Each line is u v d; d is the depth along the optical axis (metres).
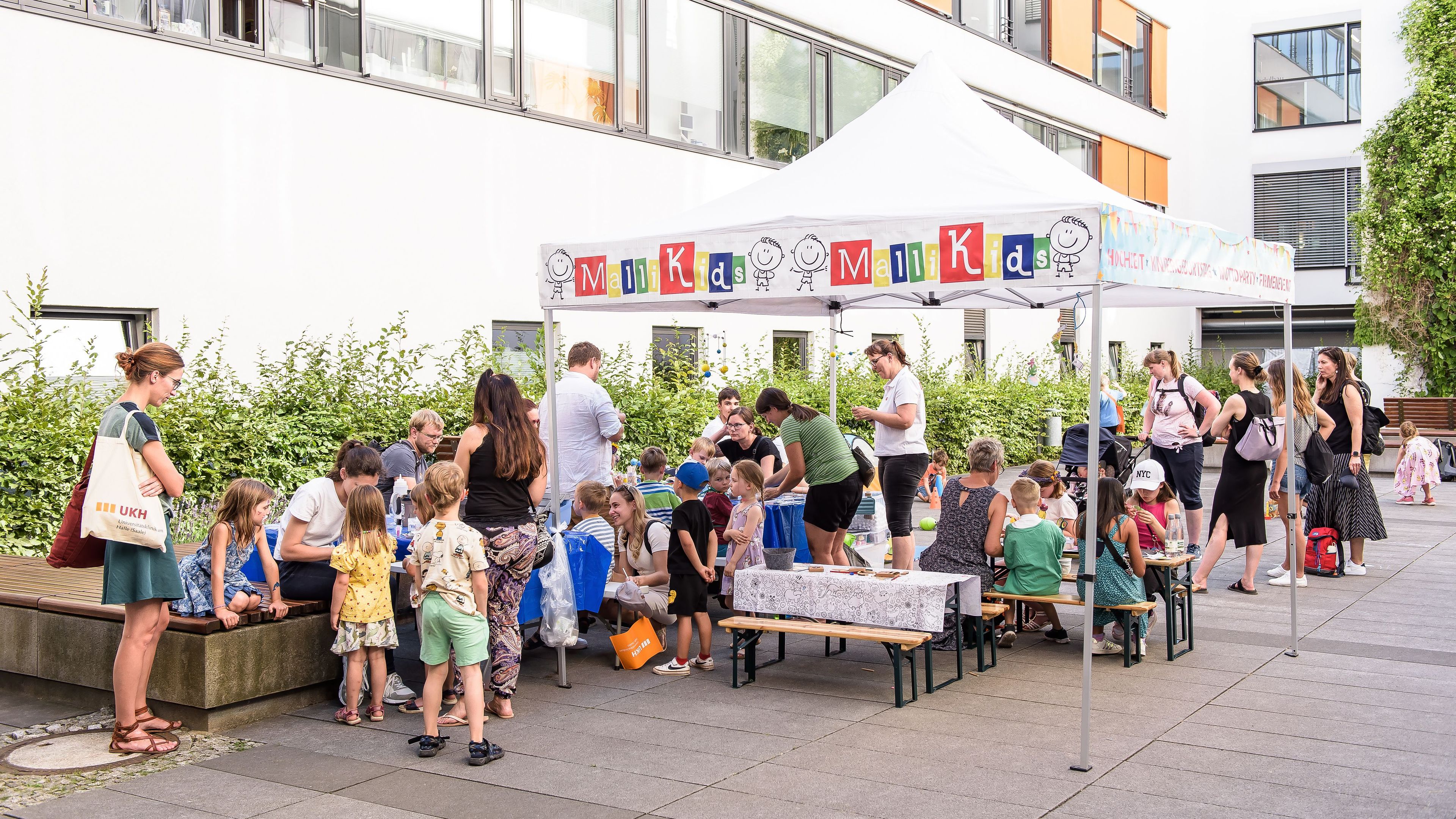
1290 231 29.41
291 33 10.95
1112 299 9.04
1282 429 9.23
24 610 6.31
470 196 12.58
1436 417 20.52
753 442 8.97
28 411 8.12
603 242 7.06
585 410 7.95
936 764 5.22
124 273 9.65
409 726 5.88
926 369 18.94
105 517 5.15
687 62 15.46
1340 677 6.73
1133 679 6.72
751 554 7.36
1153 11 28.06
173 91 9.98
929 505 14.35
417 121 12.02
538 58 13.38
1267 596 9.23
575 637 6.65
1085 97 25.14
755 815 4.61
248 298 10.56
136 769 5.20
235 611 5.84
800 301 10.31
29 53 9.03
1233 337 30.50
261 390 9.84
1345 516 10.02
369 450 6.03
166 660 5.78
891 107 7.70
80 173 9.35
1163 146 28.88
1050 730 5.74
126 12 9.69
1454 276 23.72
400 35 11.92
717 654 7.55
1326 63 28.84
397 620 7.30
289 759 5.35
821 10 17.59
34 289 9.03
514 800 4.81
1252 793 4.82
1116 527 7.03
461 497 5.46
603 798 4.82
